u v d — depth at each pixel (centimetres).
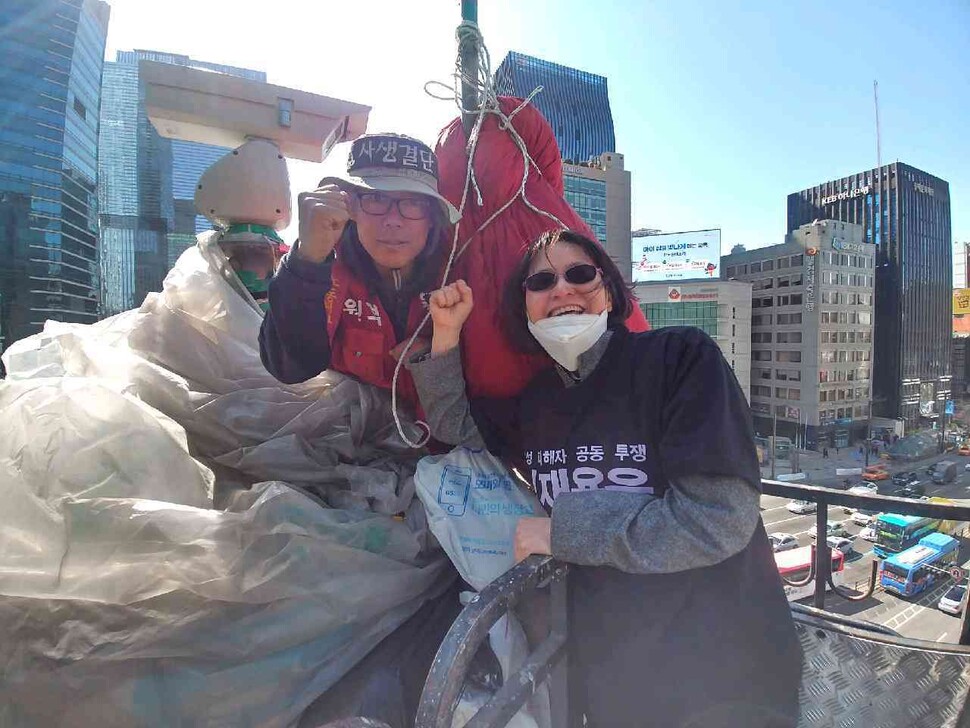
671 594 116
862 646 168
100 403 141
